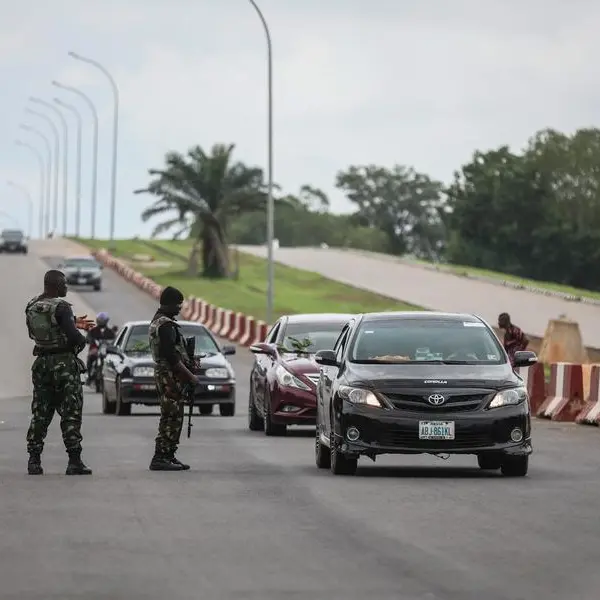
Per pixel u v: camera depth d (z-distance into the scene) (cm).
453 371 3272
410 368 3288
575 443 4312
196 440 4378
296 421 4497
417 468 3456
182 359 3369
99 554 2041
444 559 1997
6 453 3841
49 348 3219
